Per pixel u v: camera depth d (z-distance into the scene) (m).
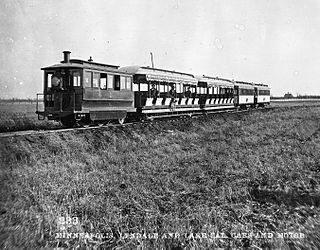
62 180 9.63
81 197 8.50
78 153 12.52
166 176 10.57
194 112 29.16
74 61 16.23
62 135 13.05
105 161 12.35
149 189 9.42
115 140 15.00
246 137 18.72
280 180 9.72
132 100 19.78
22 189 8.45
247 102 42.16
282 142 16.69
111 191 9.09
